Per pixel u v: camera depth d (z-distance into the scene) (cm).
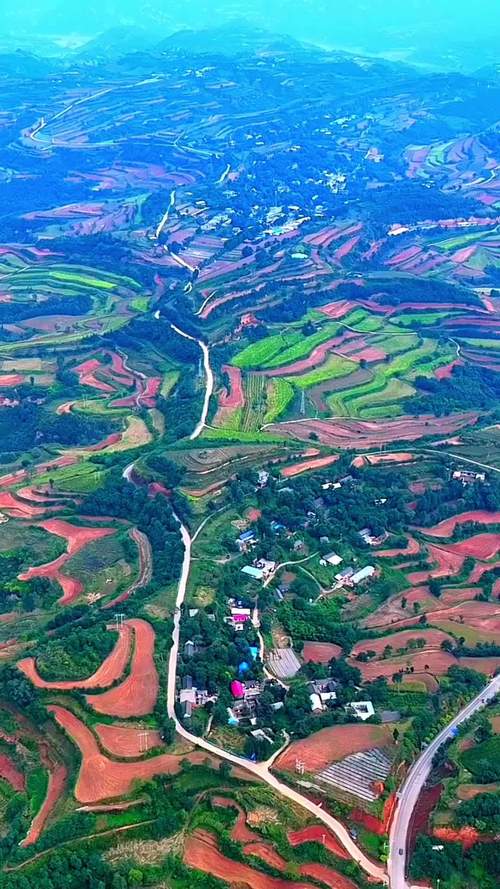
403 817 14362
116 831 13788
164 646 17562
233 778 14612
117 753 14975
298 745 15400
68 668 16662
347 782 14650
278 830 13750
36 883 12988
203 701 16338
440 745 15800
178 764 14825
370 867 13475
